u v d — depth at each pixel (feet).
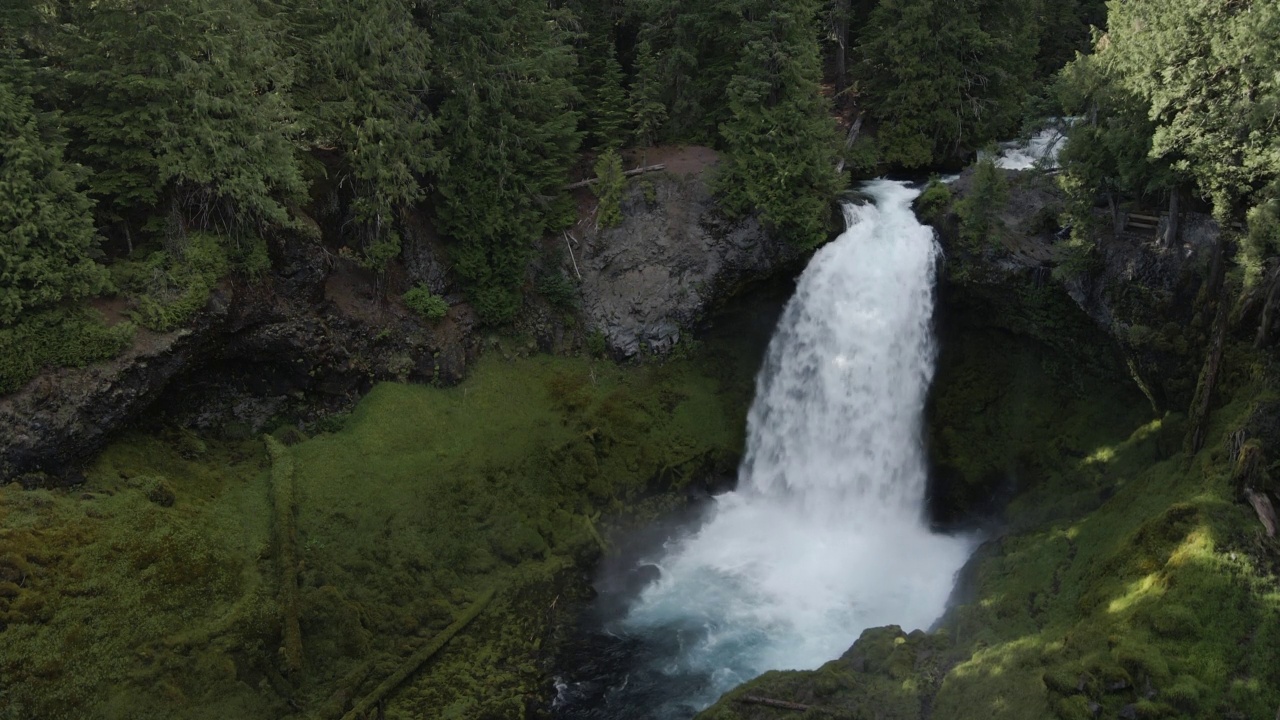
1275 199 73.92
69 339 75.46
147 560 72.79
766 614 88.07
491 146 105.29
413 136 98.68
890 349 107.65
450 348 106.42
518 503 96.48
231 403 91.35
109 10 76.79
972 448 104.68
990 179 99.76
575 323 115.55
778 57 110.32
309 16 95.76
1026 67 135.64
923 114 130.72
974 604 77.46
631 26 137.18
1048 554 80.89
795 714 67.36
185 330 81.97
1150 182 85.66
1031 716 59.21
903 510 106.32
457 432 100.63
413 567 86.33
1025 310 100.78
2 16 73.72
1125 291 90.68
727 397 115.14
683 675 78.69
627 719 73.31
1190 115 78.38
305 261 94.53
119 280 80.53
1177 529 68.18
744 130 113.60
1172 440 84.07
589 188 123.54
